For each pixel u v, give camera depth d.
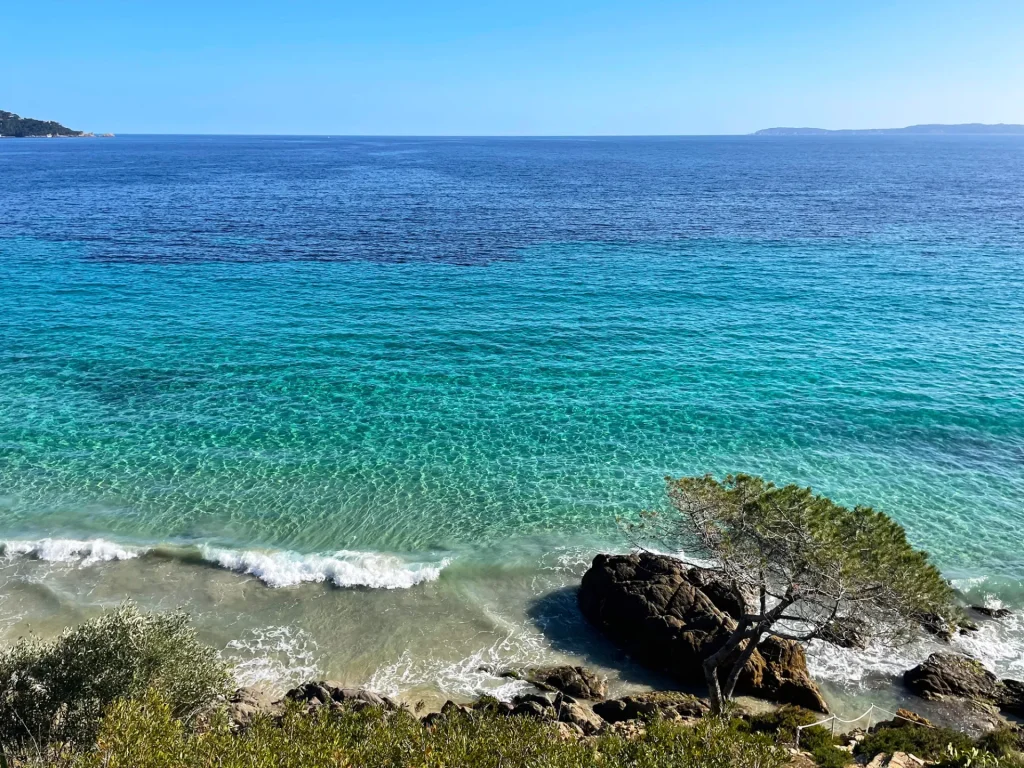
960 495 32.38
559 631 24.39
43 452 34.59
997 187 161.12
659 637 22.94
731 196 141.12
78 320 53.81
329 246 83.75
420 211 115.69
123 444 35.62
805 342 51.59
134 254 76.75
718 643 22.45
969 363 47.44
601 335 52.91
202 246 82.19
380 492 32.16
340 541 28.64
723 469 34.50
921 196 140.50
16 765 12.78
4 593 24.95
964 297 62.69
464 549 28.41
